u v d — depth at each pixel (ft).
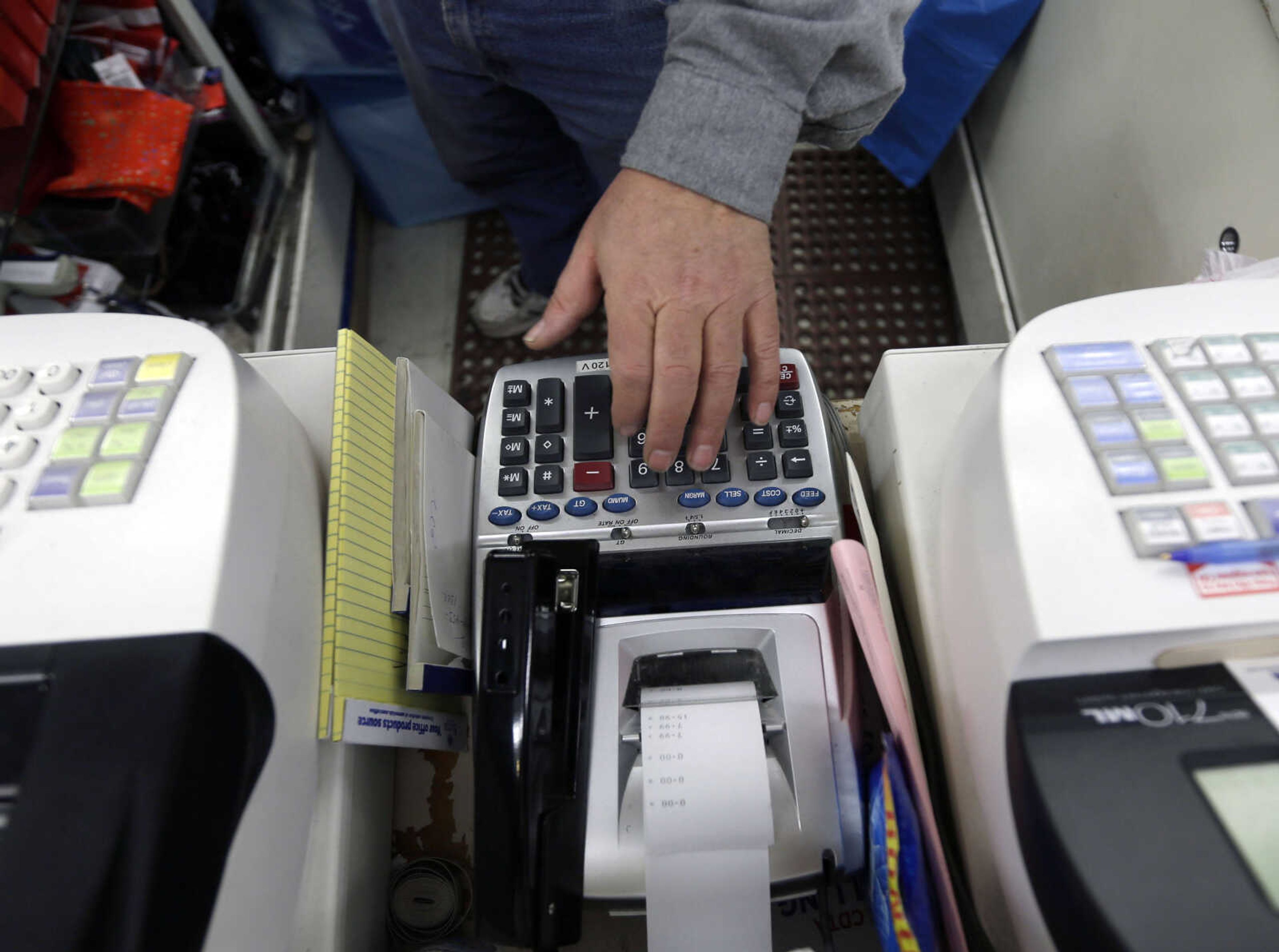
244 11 3.84
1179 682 1.08
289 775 1.29
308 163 4.23
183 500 1.21
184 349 1.40
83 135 3.21
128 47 3.41
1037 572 1.08
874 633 1.23
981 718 1.20
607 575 1.68
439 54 2.79
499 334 4.40
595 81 2.58
